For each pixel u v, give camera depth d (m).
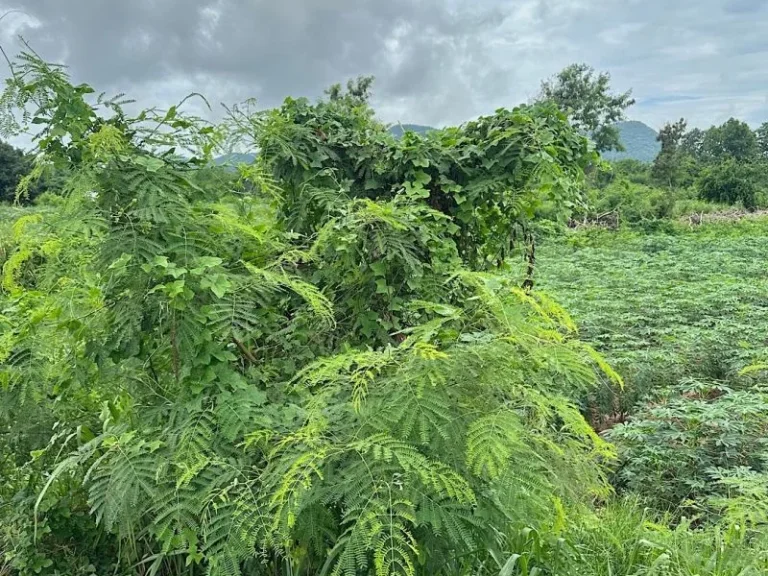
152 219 2.47
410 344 2.15
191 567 2.43
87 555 2.66
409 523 2.12
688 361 6.27
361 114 4.12
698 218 28.25
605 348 6.77
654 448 4.30
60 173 2.65
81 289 2.63
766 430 4.70
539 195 3.98
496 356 2.05
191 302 2.46
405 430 1.92
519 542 2.65
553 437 2.64
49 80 2.49
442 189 3.84
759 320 7.70
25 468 2.82
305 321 2.96
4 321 2.89
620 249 18.78
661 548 2.98
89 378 2.62
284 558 2.16
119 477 2.13
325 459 2.00
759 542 2.97
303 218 3.58
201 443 2.22
